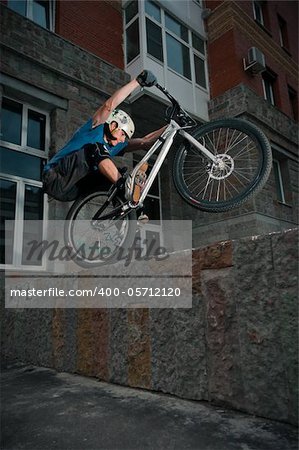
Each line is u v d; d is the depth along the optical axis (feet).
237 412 7.32
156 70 30.73
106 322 10.82
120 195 10.22
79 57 26.43
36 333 14.24
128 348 9.98
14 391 10.21
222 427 6.67
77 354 11.87
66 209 22.95
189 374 8.34
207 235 33.53
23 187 22.76
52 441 6.58
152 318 9.41
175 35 34.09
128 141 10.91
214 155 9.91
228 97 34.14
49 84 24.38
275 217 32.50
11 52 22.77
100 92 27.25
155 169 9.83
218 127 9.96
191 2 36.94
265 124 34.63
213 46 36.96
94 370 11.03
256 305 7.21
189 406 7.89
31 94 23.47
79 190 10.98
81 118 25.67
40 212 23.12
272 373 6.83
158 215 36.42
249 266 7.42
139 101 29.63
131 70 30.50
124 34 32.12
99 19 30.40
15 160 22.84
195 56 35.81
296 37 47.03
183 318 8.64
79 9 28.94
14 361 15.11
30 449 6.30
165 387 8.84
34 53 23.71
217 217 33.12
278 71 41.09
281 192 37.17
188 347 8.44
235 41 35.35
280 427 6.49
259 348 7.07
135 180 9.46
